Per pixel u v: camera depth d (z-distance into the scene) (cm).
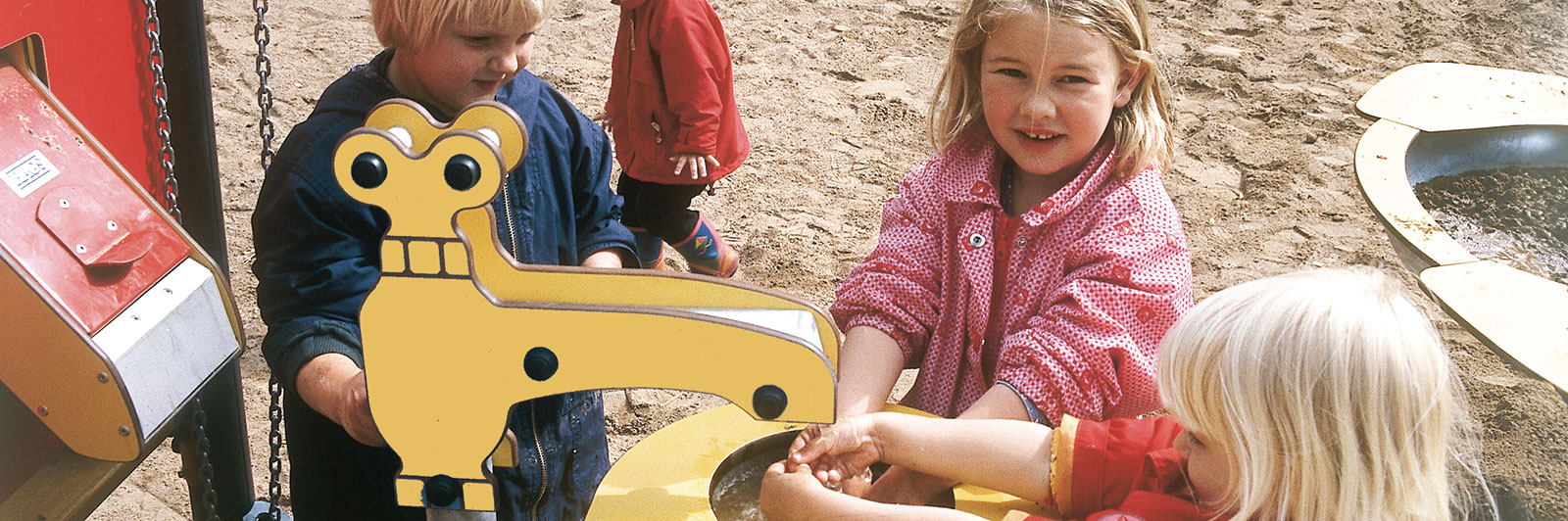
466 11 142
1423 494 113
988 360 171
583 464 177
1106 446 132
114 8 179
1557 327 176
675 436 142
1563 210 253
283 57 502
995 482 137
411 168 94
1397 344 109
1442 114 262
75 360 125
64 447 167
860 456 140
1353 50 549
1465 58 543
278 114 453
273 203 147
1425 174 266
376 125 103
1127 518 122
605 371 101
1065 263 163
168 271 137
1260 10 596
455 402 104
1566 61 541
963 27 163
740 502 138
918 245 173
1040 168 160
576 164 175
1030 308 165
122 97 183
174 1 188
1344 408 109
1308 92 504
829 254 373
